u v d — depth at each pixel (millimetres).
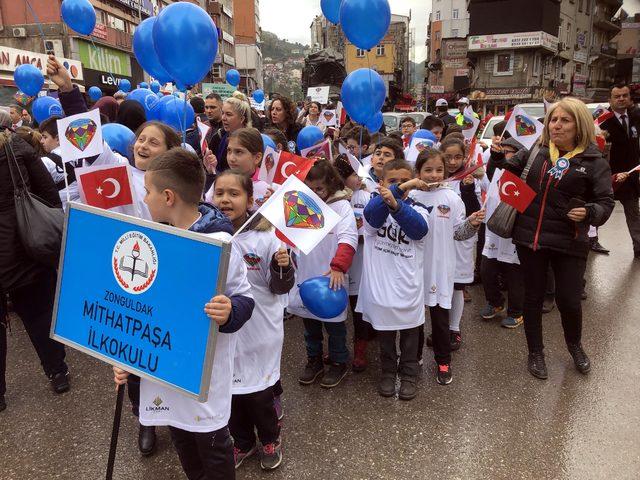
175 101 4820
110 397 3449
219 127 5102
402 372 3461
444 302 3494
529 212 3484
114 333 1889
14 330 4609
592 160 3311
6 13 23531
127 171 2594
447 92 53344
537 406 3252
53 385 3512
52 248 3166
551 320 4719
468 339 4352
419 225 3119
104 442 2947
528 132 3725
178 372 1758
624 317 4688
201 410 1909
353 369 3803
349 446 2869
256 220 2549
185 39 3143
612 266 6277
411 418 3145
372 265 3363
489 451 2805
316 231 2465
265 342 2553
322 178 3275
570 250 3416
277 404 3055
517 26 39625
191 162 1911
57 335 2025
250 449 2748
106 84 26547
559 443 2863
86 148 3205
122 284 1849
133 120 4617
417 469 2668
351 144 5234
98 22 26375
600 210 3217
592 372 3686
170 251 1729
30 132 4781
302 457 2777
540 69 41562
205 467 2010
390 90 46750
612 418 3100
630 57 53375
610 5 51438
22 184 3172
